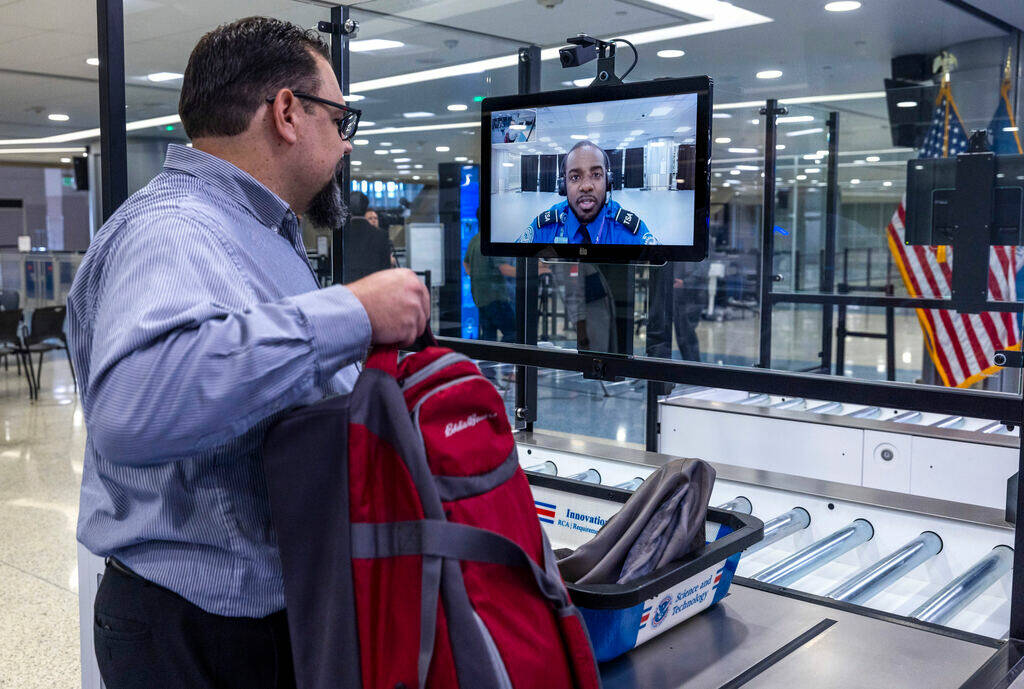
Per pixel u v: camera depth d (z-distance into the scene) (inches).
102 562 73.0
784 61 126.3
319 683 35.5
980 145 119.6
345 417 35.1
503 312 116.5
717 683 48.5
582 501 69.8
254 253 38.7
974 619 70.7
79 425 249.9
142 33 87.4
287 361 31.8
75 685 102.1
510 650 35.0
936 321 152.1
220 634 38.6
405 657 33.9
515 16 102.8
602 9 99.1
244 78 39.2
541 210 94.3
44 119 422.0
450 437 36.6
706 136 81.1
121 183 80.1
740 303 166.1
